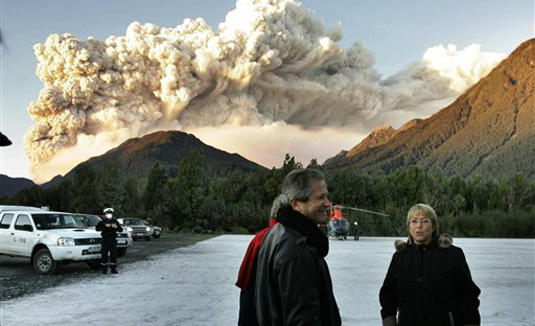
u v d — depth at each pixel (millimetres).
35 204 69562
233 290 10820
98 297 9883
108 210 14055
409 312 3768
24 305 9000
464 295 3783
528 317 8070
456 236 63469
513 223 62438
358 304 9125
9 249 14602
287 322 2414
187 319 7781
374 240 39219
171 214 59906
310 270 2469
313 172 2842
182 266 16031
